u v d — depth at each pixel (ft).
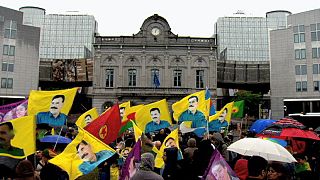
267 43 373.61
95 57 198.39
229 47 373.61
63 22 378.53
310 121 177.37
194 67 199.52
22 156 30.76
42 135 54.19
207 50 200.13
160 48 199.41
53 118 42.45
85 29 376.68
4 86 210.18
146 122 59.47
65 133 59.82
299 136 42.22
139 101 195.83
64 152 30.19
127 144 53.72
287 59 220.23
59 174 30.91
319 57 210.18
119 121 39.42
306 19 216.33
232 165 40.19
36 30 222.89
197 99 61.46
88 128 38.11
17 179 22.62
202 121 64.44
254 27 377.30
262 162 25.75
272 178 25.39
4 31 212.02
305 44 215.31
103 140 38.22
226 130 75.87
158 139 60.49
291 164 35.04
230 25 377.91
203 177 23.44
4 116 50.31
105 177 43.50
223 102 252.83
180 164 36.73
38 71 222.89
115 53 198.80
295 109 216.95
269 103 242.78
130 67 199.00
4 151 30.37
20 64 215.72
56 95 42.70
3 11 212.64
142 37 200.34
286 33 221.87
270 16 379.14
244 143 30.48
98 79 197.06
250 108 218.18
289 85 218.18
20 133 31.01
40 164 35.65
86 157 29.99
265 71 253.24
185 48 199.62
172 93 195.00
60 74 230.68
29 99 42.63
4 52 211.41
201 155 34.19
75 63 230.27
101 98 196.44
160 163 40.11
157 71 199.62
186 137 69.97
